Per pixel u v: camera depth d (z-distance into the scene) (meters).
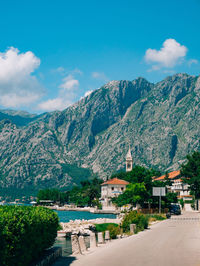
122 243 27.73
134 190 78.38
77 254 22.72
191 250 22.30
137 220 41.72
